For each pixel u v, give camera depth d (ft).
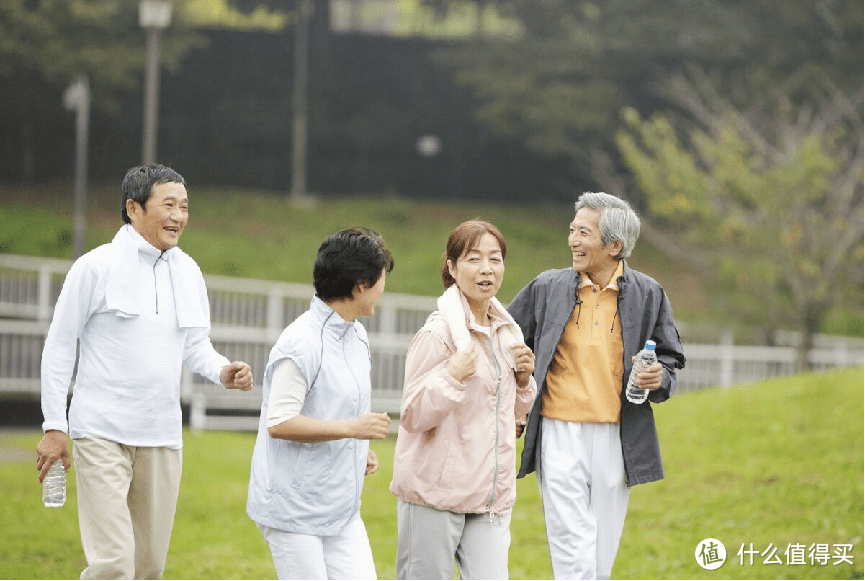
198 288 23.76
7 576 35.40
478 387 20.99
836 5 161.68
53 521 43.04
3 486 48.11
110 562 21.49
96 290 22.30
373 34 190.19
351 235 19.45
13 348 72.69
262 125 184.34
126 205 22.95
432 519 20.95
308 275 136.87
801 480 45.75
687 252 106.83
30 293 92.73
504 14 180.75
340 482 19.67
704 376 83.82
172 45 172.14
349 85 190.08
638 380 23.34
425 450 20.99
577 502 24.27
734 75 165.07
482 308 21.86
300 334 19.29
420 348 20.95
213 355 23.95
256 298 97.60
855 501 42.68
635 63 170.71
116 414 22.31
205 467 54.08
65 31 166.20
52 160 175.22
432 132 189.78
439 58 179.32
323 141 186.91
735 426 54.08
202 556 39.34
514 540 42.45
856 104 111.14
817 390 57.26
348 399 19.63
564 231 171.01
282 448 19.43
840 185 95.76
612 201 24.34
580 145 173.58
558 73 172.65
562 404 24.45
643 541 41.19
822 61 161.07
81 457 22.18
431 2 188.44
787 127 105.29
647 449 24.62
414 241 157.07
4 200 159.02
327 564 20.17
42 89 170.09
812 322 90.74
